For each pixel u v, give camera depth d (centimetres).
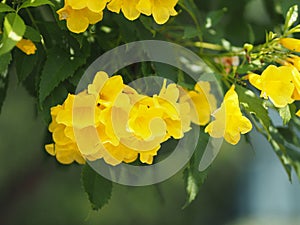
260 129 123
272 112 128
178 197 356
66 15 108
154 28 121
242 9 144
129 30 119
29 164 286
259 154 455
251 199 479
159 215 344
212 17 128
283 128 129
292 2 118
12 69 132
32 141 283
